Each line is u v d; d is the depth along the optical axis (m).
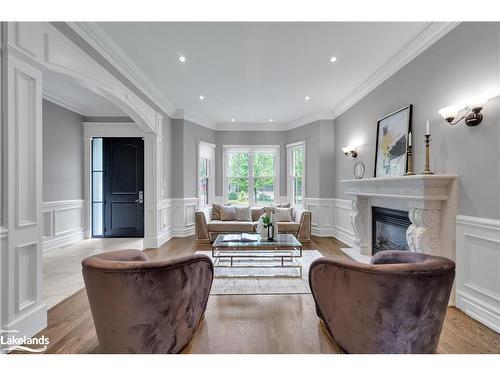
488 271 2.03
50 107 4.49
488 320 2.02
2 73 1.71
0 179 1.72
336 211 5.30
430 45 2.62
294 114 5.63
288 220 5.36
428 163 2.46
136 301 1.54
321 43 2.85
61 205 4.72
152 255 4.12
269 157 6.48
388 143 3.35
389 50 3.00
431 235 2.44
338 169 5.19
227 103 4.93
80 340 1.87
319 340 1.88
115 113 5.28
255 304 2.46
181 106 5.15
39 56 1.95
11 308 1.74
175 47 2.94
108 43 2.79
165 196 5.06
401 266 1.50
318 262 1.81
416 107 2.85
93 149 5.50
